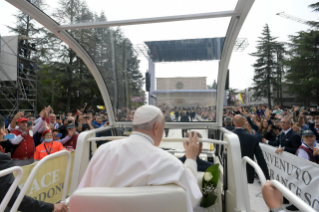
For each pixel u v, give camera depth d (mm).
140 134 1183
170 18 2162
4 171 1429
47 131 4086
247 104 46375
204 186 2125
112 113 3367
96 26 2289
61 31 2447
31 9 2012
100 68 3127
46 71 28734
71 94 32594
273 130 5852
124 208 941
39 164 1782
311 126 6051
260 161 3922
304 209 872
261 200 4293
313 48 35875
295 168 3561
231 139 2051
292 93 37594
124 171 1049
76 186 2193
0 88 17578
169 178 1027
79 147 2303
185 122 3303
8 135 3947
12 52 16406
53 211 2016
